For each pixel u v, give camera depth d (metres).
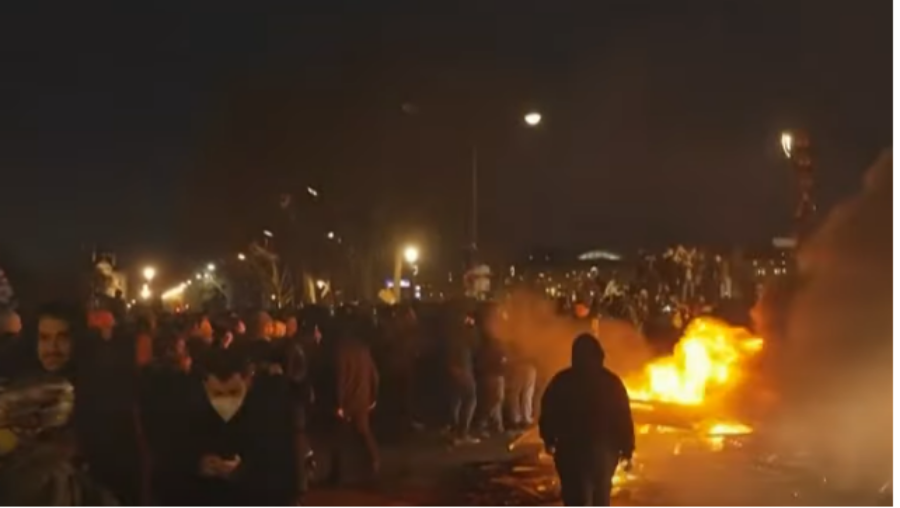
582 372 10.97
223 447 12.02
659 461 14.38
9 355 11.35
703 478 13.47
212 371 12.17
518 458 15.86
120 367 11.05
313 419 14.57
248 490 11.95
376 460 14.91
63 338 11.22
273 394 12.08
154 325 15.31
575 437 10.85
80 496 10.68
